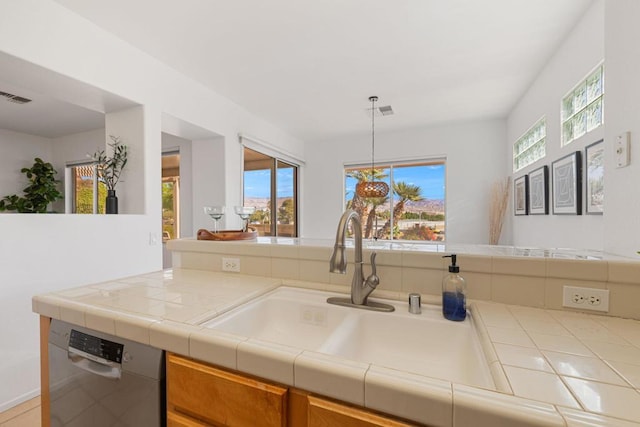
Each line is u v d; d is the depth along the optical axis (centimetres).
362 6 191
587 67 197
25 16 166
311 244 136
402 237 489
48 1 176
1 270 165
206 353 71
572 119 225
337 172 528
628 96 101
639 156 96
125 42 223
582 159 206
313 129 467
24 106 328
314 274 128
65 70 185
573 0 188
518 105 354
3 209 403
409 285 111
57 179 452
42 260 181
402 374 55
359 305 106
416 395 51
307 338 109
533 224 309
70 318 95
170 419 77
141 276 139
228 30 213
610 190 111
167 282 127
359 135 503
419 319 95
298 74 282
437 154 456
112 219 217
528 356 63
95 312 90
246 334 102
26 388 176
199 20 201
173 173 411
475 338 81
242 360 67
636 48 98
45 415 102
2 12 157
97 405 88
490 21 206
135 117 239
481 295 100
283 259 133
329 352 81
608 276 86
